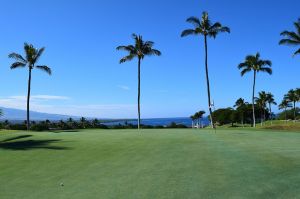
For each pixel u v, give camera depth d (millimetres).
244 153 18547
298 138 27500
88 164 15734
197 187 11367
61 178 13039
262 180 12195
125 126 58688
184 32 52000
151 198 10273
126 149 20547
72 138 27469
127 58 55844
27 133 34656
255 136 29266
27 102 52125
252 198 10102
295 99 127125
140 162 16016
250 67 68625
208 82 52344
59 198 10516
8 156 18344
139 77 56000
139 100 55750
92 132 35844
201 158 16938
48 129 50812
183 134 31688
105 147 21547
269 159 16484
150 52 56062
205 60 52625
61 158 17484
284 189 10984
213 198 10164
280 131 37781
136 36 56000
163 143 23578
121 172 13875
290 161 15883
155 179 12555
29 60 52188
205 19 51781
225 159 16578
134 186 11633
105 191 11125
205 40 52406
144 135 30219
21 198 10586
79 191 11211
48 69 53375
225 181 12102
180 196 10414
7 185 12117
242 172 13539
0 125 54625
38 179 12938
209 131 37188
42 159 17281
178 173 13484
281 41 55312
